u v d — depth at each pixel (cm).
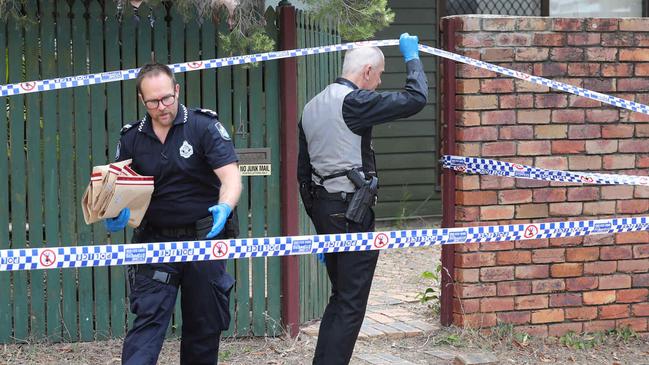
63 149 800
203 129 592
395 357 805
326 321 680
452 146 846
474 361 781
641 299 891
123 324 831
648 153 883
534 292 863
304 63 851
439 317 913
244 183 833
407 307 974
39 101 795
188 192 602
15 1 773
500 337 848
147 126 595
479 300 854
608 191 872
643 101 879
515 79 845
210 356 633
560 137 859
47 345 815
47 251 564
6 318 811
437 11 1523
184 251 579
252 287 851
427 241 655
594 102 865
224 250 588
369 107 651
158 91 574
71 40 792
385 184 1516
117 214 559
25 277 812
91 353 800
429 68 1530
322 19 827
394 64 1503
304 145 693
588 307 877
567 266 869
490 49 836
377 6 812
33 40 785
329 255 685
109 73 734
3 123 791
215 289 614
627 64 872
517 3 1592
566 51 855
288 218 831
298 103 841
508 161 848
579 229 720
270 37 822
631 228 738
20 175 796
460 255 852
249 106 827
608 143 872
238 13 796
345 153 661
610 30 865
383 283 1125
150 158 593
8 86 700
